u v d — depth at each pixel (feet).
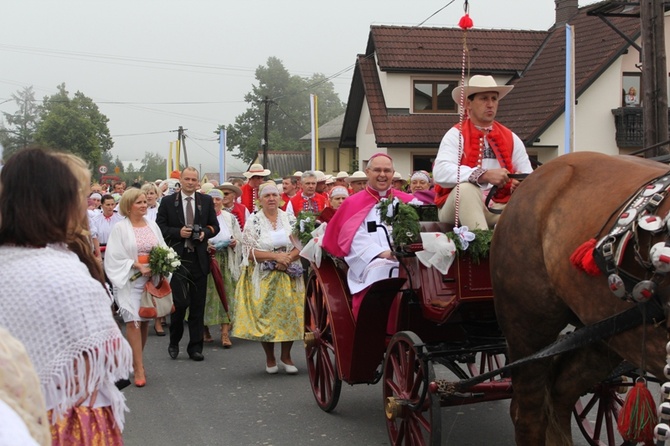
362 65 83.35
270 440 18.31
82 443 8.45
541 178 13.53
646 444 11.94
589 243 11.57
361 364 18.24
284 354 25.17
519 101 76.02
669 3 35.24
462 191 16.07
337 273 19.81
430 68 78.13
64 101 192.54
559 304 13.10
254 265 25.12
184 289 27.02
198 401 21.90
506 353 15.78
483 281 15.01
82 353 8.13
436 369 25.27
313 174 40.73
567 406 14.60
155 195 37.83
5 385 4.79
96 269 9.46
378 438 18.33
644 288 10.41
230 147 296.51
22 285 8.06
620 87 74.18
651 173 11.94
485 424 19.34
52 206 8.53
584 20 81.66
